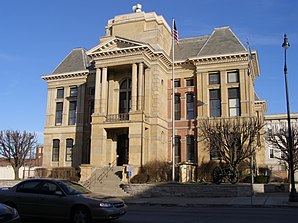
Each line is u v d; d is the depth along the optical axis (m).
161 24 47.44
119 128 42.28
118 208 13.44
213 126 35.16
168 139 45.34
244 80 42.31
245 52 42.25
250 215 16.66
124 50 42.41
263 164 44.22
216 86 43.69
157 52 43.28
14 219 9.90
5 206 10.26
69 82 51.19
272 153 64.88
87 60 53.28
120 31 47.84
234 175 32.03
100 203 13.03
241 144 32.25
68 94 51.16
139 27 46.72
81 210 13.17
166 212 18.25
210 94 44.12
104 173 38.59
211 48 45.44
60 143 49.97
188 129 44.53
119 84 45.91
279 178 49.19
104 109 42.94
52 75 51.75
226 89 43.09
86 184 36.06
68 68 52.41
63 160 49.31
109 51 43.03
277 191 32.97
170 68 47.19
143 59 42.06
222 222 14.04
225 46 44.78
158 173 37.53
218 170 32.53
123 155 43.84
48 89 52.59
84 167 39.72
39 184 14.38
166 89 46.44
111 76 45.75
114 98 45.31
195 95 45.16
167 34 49.38
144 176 35.53
